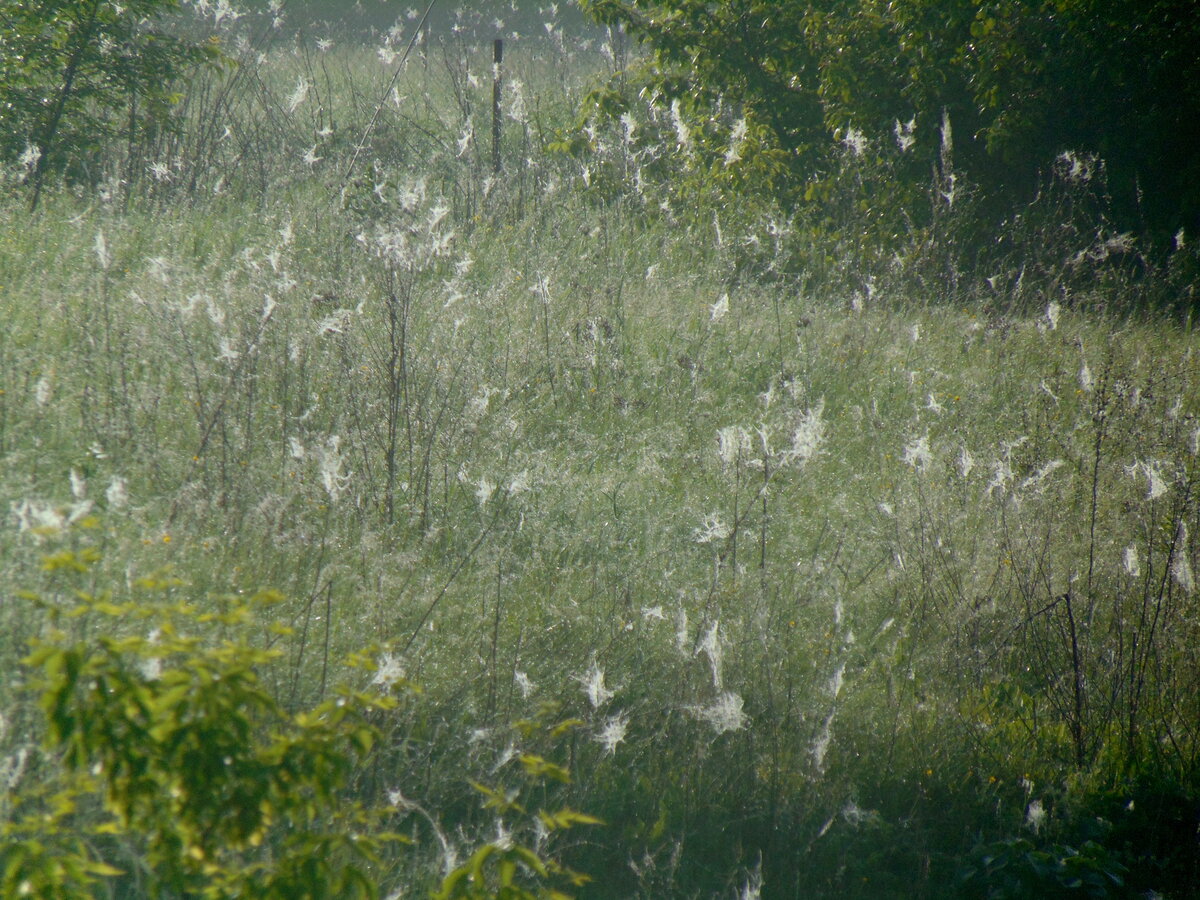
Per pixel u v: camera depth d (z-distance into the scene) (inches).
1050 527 249.0
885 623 207.0
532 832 148.9
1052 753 193.0
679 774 167.8
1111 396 346.3
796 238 508.7
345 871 100.4
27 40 442.3
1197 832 179.9
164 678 93.7
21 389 240.5
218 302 301.4
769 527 247.0
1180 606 226.5
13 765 125.5
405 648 166.7
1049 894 160.1
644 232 492.4
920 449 271.4
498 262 406.9
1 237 346.3
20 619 139.6
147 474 216.7
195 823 93.6
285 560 194.1
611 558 225.5
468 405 275.7
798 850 161.8
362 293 327.9
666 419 304.5
